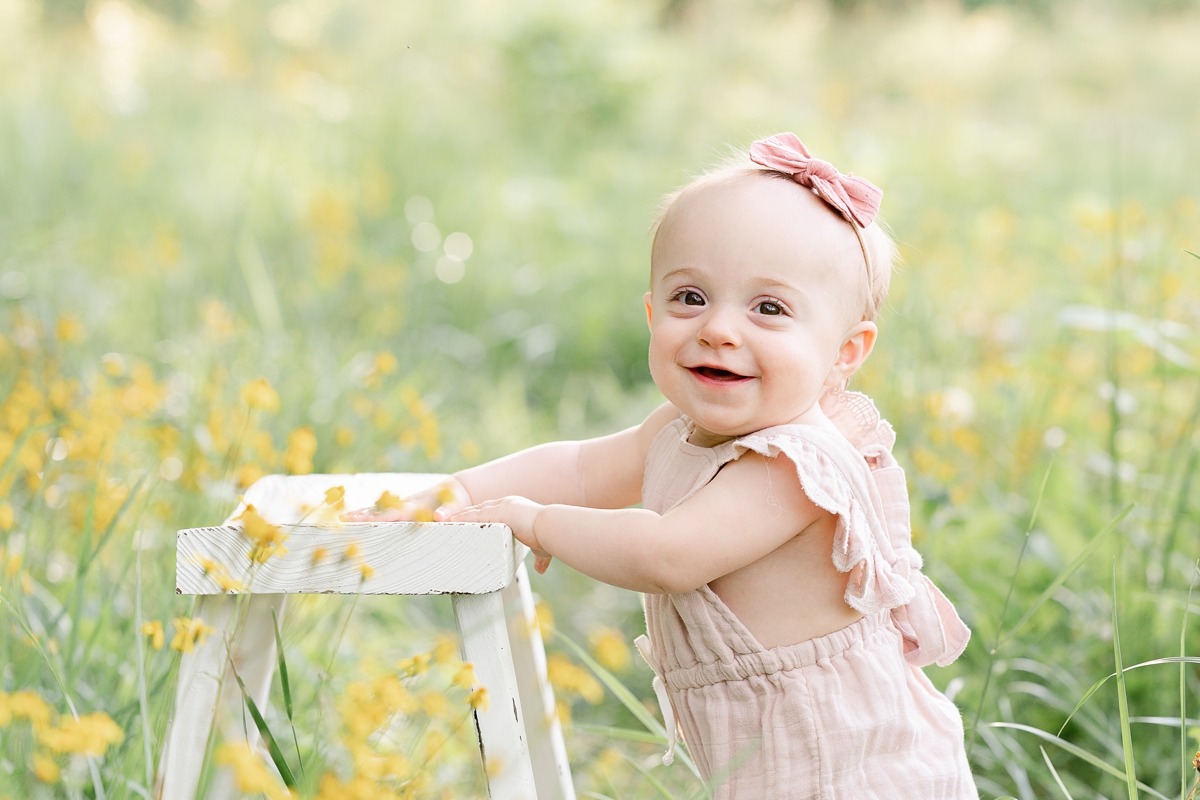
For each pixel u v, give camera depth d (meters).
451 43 10.80
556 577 4.14
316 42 11.23
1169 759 2.88
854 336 2.12
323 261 6.02
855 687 2.04
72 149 7.12
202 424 3.46
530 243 7.34
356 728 1.88
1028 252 6.63
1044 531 3.57
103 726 1.71
